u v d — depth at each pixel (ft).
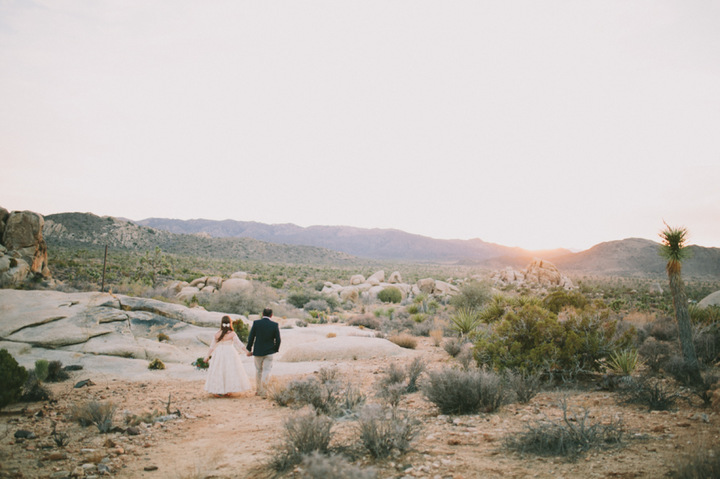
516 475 12.64
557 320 31.63
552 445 15.14
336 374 30.89
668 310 123.85
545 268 262.26
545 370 29.12
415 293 194.39
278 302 126.82
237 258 652.07
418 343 60.80
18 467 15.19
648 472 12.01
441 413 21.79
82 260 247.29
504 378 26.61
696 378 24.54
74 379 34.14
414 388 29.01
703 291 268.62
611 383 25.94
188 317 57.77
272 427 20.58
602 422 18.02
